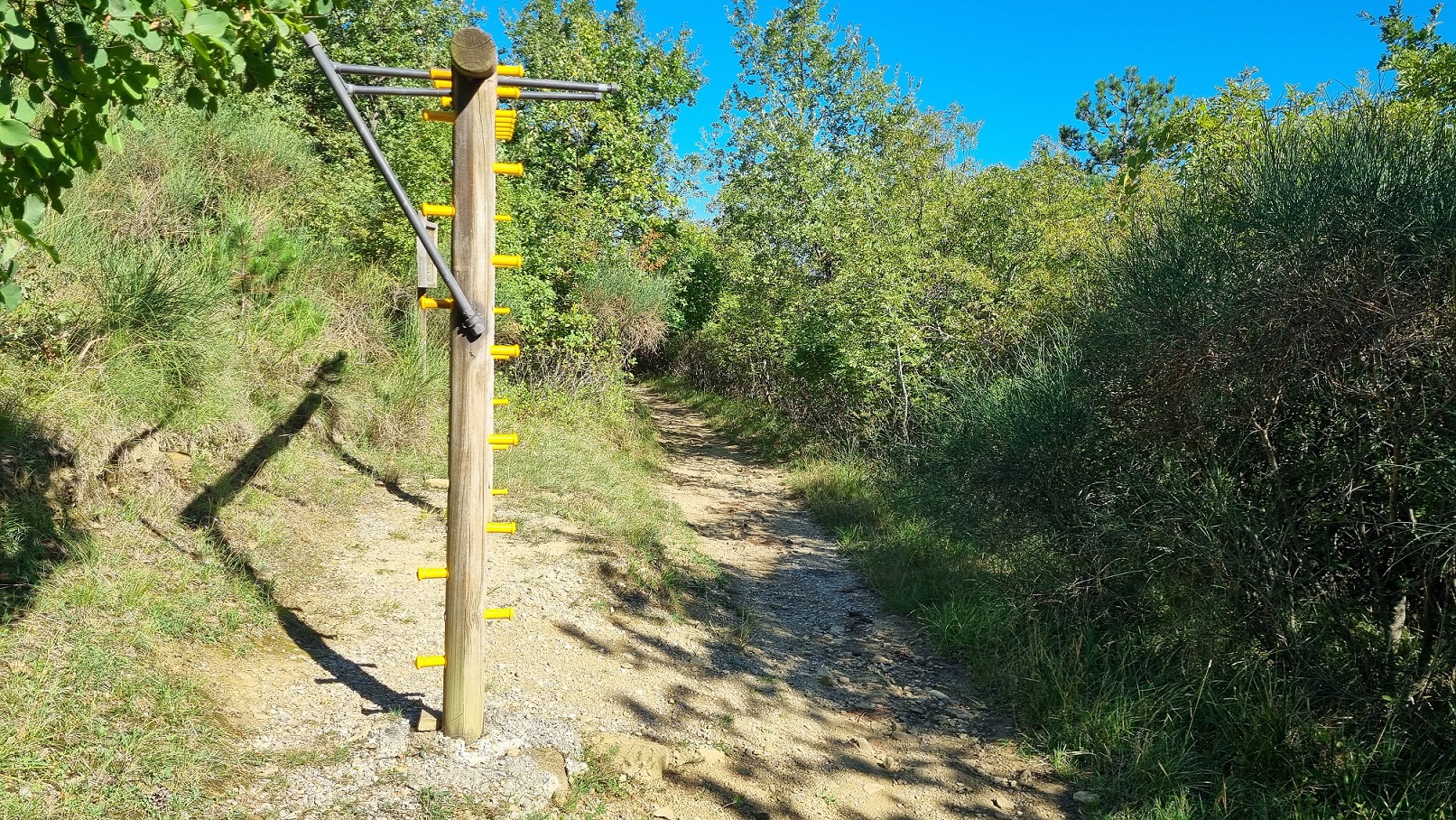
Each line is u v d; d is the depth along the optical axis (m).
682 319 15.48
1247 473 4.86
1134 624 5.31
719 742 4.32
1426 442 3.97
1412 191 4.19
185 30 2.24
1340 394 4.20
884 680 5.38
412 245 9.50
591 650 5.09
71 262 5.88
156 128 8.41
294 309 7.48
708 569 7.17
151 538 4.72
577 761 3.82
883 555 7.66
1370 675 4.14
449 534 3.65
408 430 7.98
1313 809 3.72
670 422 18.12
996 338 9.93
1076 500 5.80
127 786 2.96
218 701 3.65
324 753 3.50
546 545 6.57
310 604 4.85
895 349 10.82
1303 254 4.40
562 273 11.80
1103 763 4.30
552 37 15.84
